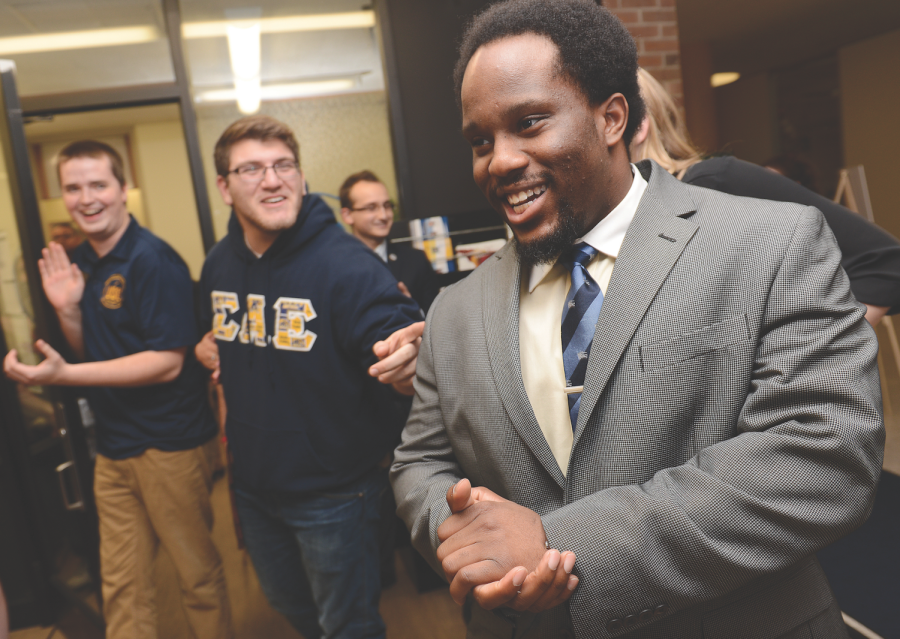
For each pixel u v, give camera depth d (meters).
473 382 0.76
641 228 0.69
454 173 2.71
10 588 2.47
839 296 0.62
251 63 2.67
